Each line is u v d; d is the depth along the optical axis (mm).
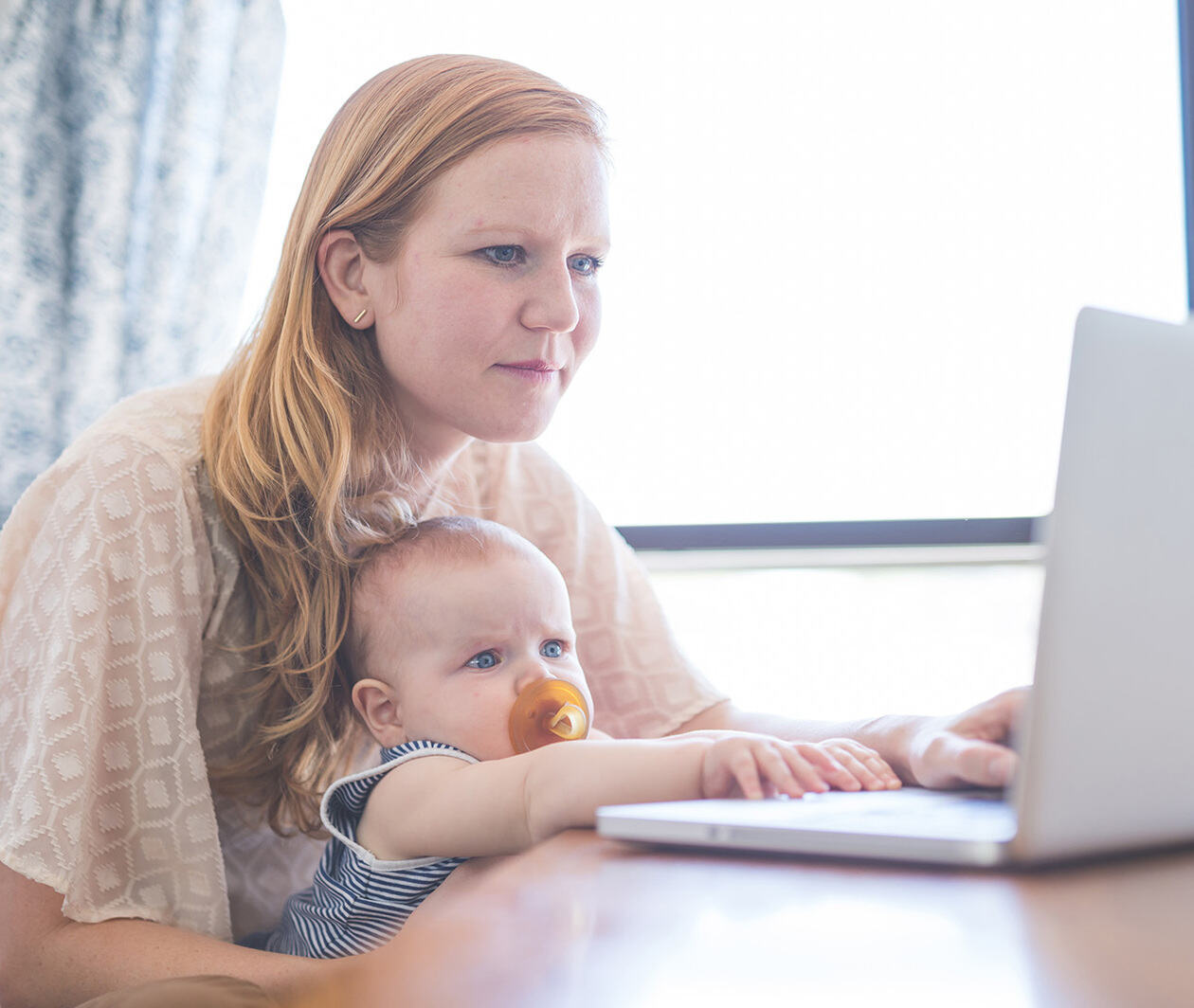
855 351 2896
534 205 893
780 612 2516
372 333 960
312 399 909
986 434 2855
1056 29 2787
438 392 925
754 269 2922
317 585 902
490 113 902
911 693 1986
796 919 341
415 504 1023
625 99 2939
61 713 756
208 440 899
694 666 1170
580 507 1221
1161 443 418
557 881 404
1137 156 2766
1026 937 319
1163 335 422
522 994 270
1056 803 396
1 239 2473
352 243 932
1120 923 335
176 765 804
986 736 647
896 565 2854
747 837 439
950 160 2840
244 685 906
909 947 309
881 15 2852
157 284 2504
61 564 810
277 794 924
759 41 2898
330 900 813
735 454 2945
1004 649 2197
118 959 717
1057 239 2809
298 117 2891
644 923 338
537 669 872
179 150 2525
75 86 2535
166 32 2574
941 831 419
